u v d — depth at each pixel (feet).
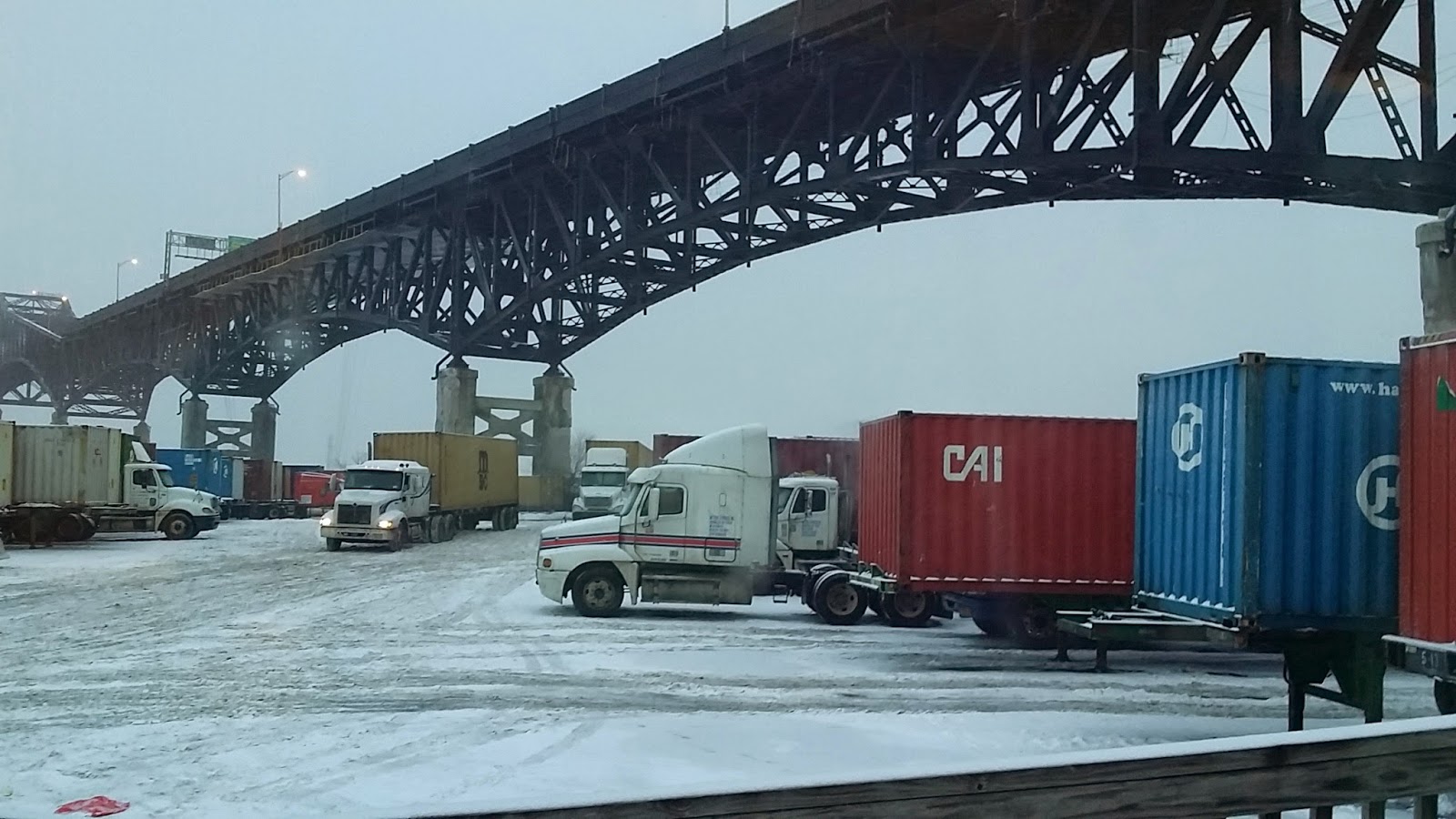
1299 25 77.61
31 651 48.91
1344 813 24.27
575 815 9.34
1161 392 36.70
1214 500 32.94
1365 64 73.92
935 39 95.50
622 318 180.45
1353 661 32.01
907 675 44.93
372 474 116.47
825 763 30.09
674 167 142.00
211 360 245.45
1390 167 74.79
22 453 113.50
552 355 192.44
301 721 34.81
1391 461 31.78
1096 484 51.47
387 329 193.06
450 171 160.76
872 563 57.21
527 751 30.94
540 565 62.95
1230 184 91.50
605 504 140.15
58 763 29.19
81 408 323.78
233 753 30.40
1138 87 82.64
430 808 9.20
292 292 210.38
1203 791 10.27
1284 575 31.50
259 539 130.21
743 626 59.72
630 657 48.26
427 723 34.63
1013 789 10.00
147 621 59.00
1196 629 33.32
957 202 111.65
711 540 62.13
